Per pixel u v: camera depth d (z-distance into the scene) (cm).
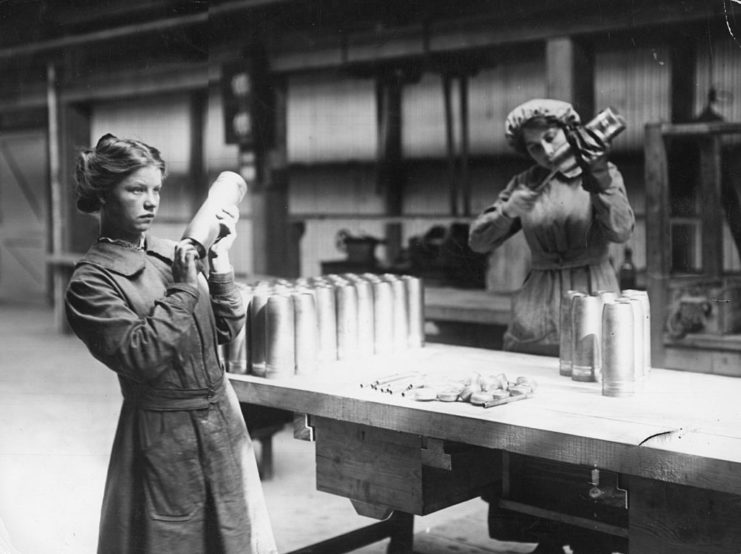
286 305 301
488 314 497
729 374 427
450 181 654
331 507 425
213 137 797
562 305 297
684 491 215
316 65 677
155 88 848
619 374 263
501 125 617
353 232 710
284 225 742
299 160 740
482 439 241
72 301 232
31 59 952
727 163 506
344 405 274
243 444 252
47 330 951
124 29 810
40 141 1127
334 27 655
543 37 538
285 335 302
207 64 792
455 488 277
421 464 264
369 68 681
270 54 707
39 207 1152
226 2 700
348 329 331
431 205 668
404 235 684
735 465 199
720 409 248
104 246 241
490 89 618
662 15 486
